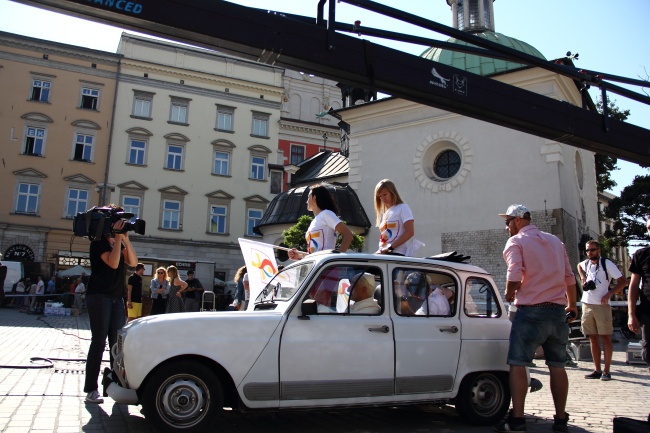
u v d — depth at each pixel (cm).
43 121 3591
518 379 502
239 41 447
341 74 502
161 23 419
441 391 512
